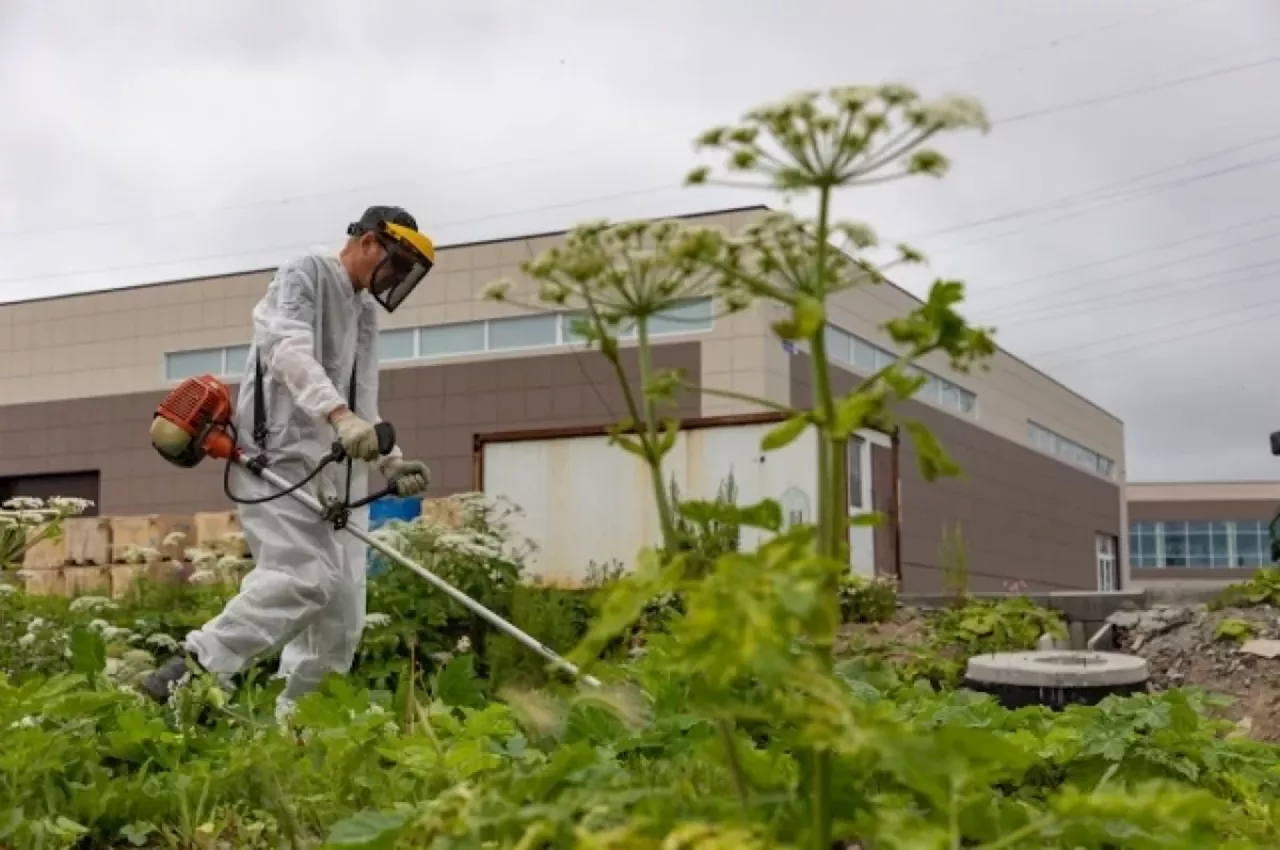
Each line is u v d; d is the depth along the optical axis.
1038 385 38.25
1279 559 12.81
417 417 25.58
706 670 1.28
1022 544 35.56
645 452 1.56
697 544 2.46
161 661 7.20
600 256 1.58
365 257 4.67
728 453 10.49
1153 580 71.88
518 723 3.32
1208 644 7.70
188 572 12.05
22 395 29.98
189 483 27.94
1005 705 5.31
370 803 2.72
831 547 1.39
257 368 4.60
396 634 7.30
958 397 31.34
